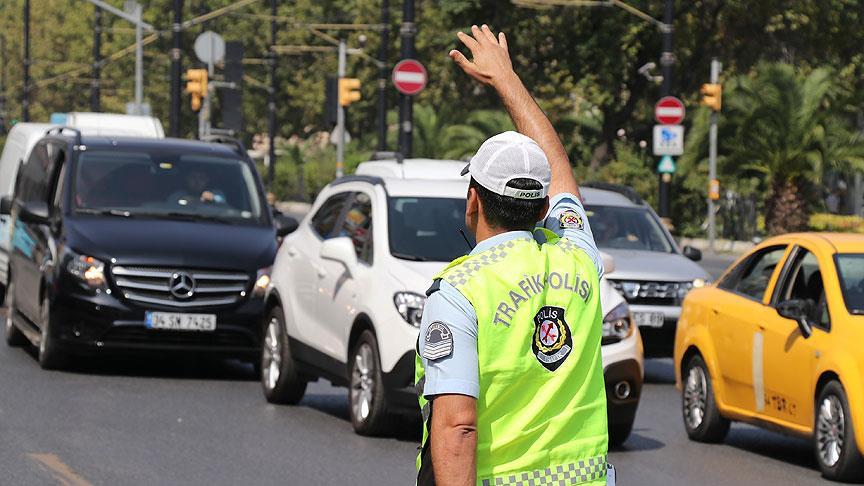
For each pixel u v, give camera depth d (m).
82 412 26.09
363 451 23.30
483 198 8.67
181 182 33.59
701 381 26.53
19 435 23.44
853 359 22.17
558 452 8.45
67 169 33.22
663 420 28.84
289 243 29.44
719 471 23.16
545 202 8.83
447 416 8.23
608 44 101.19
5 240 40.28
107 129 53.94
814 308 23.61
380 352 24.34
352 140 153.75
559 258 8.62
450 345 8.27
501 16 102.12
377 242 25.89
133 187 33.16
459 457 8.20
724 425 26.16
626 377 24.95
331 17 169.88
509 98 9.87
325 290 26.86
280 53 174.38
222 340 31.05
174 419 25.81
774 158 91.06
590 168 103.12
